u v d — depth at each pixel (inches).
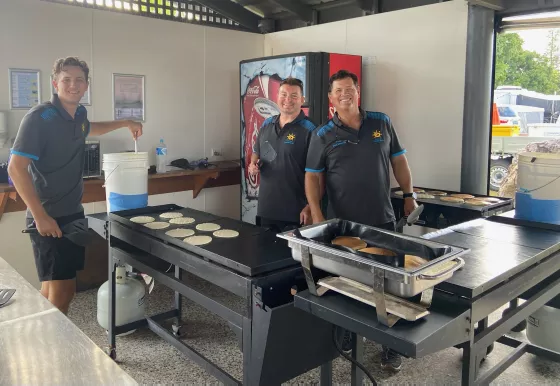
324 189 106.9
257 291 63.3
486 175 133.9
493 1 120.4
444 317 52.4
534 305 74.2
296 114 114.2
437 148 142.5
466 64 131.1
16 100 134.5
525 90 208.5
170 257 82.0
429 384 95.2
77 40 144.3
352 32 160.9
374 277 49.2
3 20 130.3
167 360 105.1
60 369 41.9
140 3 158.1
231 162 183.8
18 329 49.9
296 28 182.1
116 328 105.8
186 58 171.0
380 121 98.9
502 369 88.0
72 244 103.4
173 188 166.9
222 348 110.9
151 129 164.6
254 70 162.9
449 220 114.8
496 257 68.2
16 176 92.4
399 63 148.8
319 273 59.7
